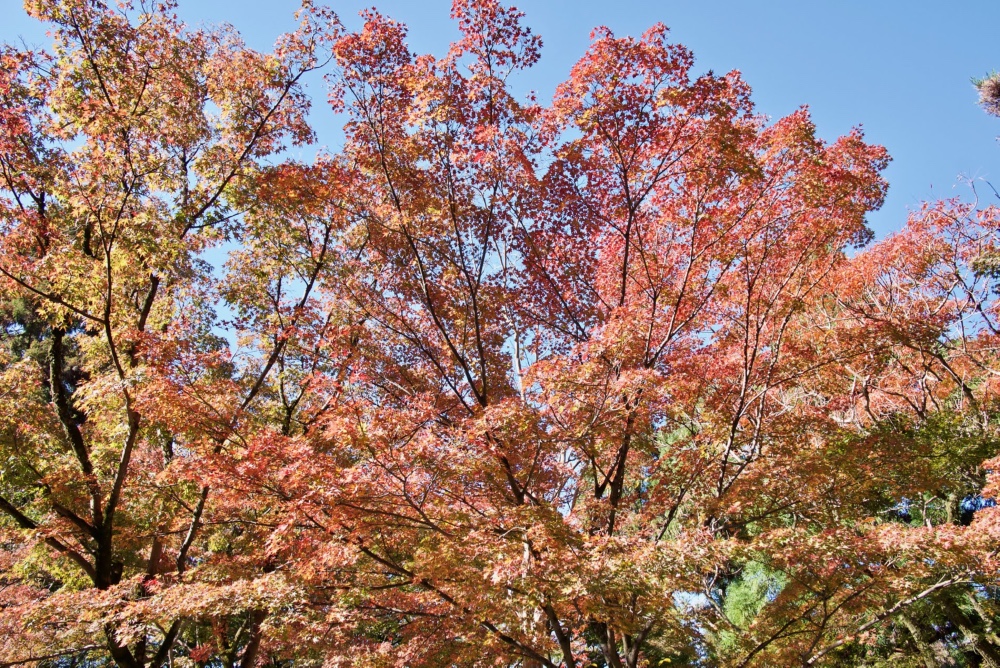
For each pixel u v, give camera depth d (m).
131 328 9.76
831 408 11.03
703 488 8.36
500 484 8.38
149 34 10.73
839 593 7.21
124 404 10.16
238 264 11.65
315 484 6.54
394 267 10.30
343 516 6.87
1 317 17.17
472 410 9.26
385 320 10.25
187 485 10.06
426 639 8.29
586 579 6.04
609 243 10.02
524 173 9.09
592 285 10.39
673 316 9.18
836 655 11.73
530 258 10.23
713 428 8.97
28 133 9.82
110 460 11.23
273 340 11.76
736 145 8.34
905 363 12.98
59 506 9.72
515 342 10.61
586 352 8.00
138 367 8.74
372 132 9.23
